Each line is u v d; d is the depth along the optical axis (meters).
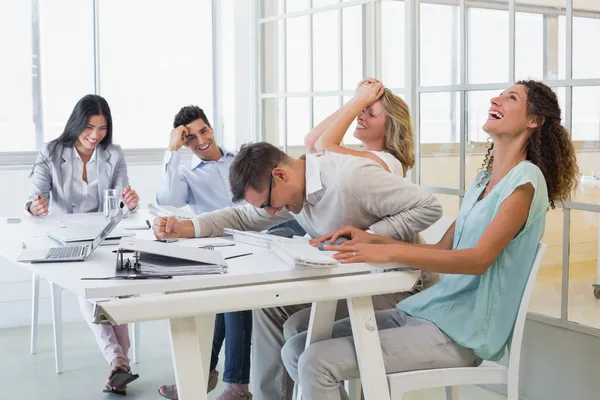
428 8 3.49
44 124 4.73
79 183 3.75
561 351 3.06
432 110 3.51
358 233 2.29
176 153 3.69
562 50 2.95
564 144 2.33
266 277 2.01
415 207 2.36
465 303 2.23
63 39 4.75
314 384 2.13
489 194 2.28
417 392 3.34
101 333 3.42
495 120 2.34
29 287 4.55
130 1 4.96
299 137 4.41
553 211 3.04
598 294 2.89
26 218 3.36
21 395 3.34
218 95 5.30
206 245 2.48
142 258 2.10
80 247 2.43
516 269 2.19
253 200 2.38
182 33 5.17
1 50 4.58
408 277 2.13
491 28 3.22
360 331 2.10
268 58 4.69
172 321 1.95
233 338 2.90
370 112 2.98
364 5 3.84
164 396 3.29
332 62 4.11
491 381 2.20
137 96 5.05
